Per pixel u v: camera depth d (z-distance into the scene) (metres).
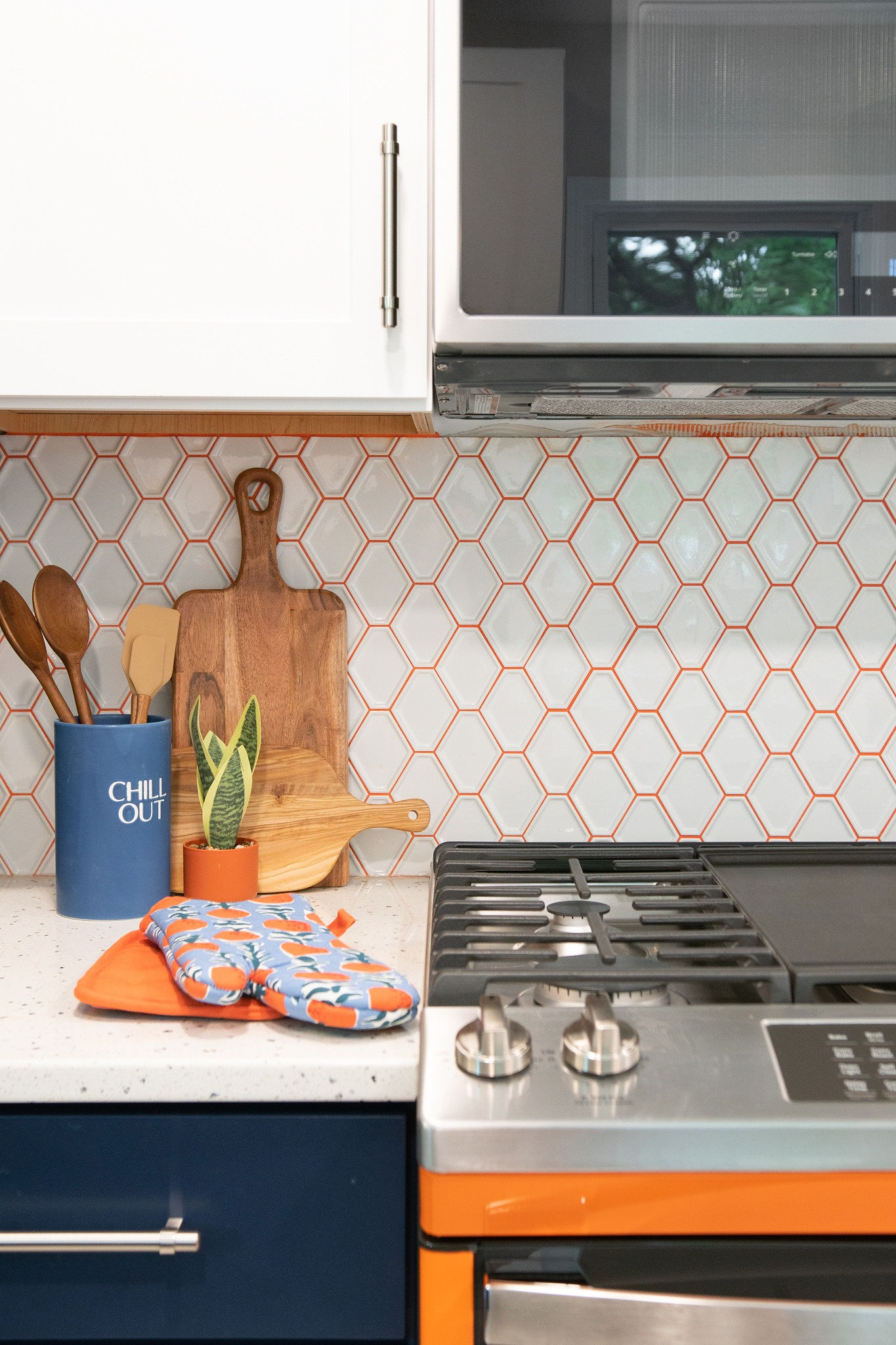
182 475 1.41
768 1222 0.78
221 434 1.39
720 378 1.05
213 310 1.06
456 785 1.44
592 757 1.43
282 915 1.12
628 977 0.92
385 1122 0.87
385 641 1.42
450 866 1.27
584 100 1.01
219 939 1.00
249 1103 0.89
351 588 1.42
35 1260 0.88
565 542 1.42
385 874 1.44
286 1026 0.93
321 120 1.05
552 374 1.06
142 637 1.29
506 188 1.01
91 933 1.18
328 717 1.39
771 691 1.43
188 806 1.35
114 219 1.06
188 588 1.42
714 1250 0.79
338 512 1.41
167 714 1.42
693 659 1.43
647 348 1.04
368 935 1.18
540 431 1.36
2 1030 0.92
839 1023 0.88
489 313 1.02
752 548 1.42
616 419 1.26
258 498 1.41
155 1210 0.88
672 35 1.01
